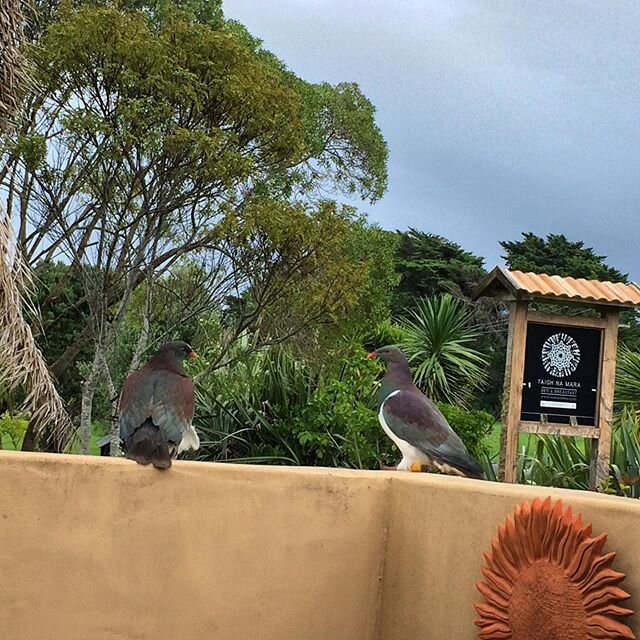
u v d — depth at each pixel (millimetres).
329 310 8148
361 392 8109
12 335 6082
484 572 3238
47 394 6559
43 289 11977
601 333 7105
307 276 8023
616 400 9773
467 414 7871
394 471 4055
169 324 8789
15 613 3369
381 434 7422
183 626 3541
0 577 3354
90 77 7340
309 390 8188
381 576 3908
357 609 3848
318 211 7902
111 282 8438
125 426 3592
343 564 3811
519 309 6926
